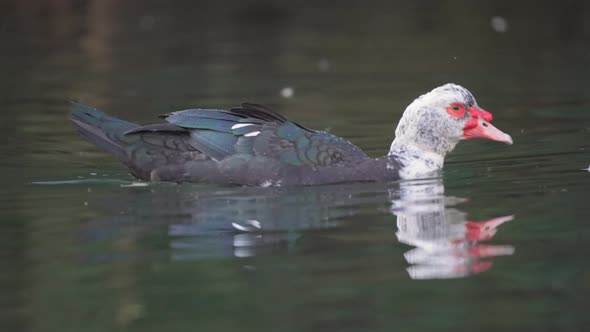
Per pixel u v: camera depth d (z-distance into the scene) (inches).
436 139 499.8
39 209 430.9
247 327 292.0
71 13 1278.3
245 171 470.3
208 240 379.6
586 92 770.8
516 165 521.3
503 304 309.4
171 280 334.0
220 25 1258.6
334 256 358.3
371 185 473.7
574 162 521.0
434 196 450.6
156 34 1171.3
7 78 884.6
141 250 367.2
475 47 1063.0
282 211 421.7
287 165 470.9
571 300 310.3
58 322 299.4
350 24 1272.1
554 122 652.1
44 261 355.9
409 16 1322.6
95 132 490.9
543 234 382.0
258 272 341.7
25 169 522.9
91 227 398.6
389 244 372.5
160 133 485.4
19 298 318.7
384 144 594.2
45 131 640.4
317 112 718.5
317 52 1050.1
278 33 1202.6
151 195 454.9
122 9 1320.1
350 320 297.1
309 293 320.8
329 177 472.4
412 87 828.0
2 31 1169.4
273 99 773.9
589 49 1016.2
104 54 1032.8
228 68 947.3
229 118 484.7
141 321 298.8
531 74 878.4
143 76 896.3
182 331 290.4
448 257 355.9
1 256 362.0
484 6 1374.3
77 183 485.7
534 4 1376.7
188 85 845.2
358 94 798.5
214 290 324.2
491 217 409.4
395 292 321.4
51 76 893.8
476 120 498.3
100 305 311.0
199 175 476.4
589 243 367.9
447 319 296.8
